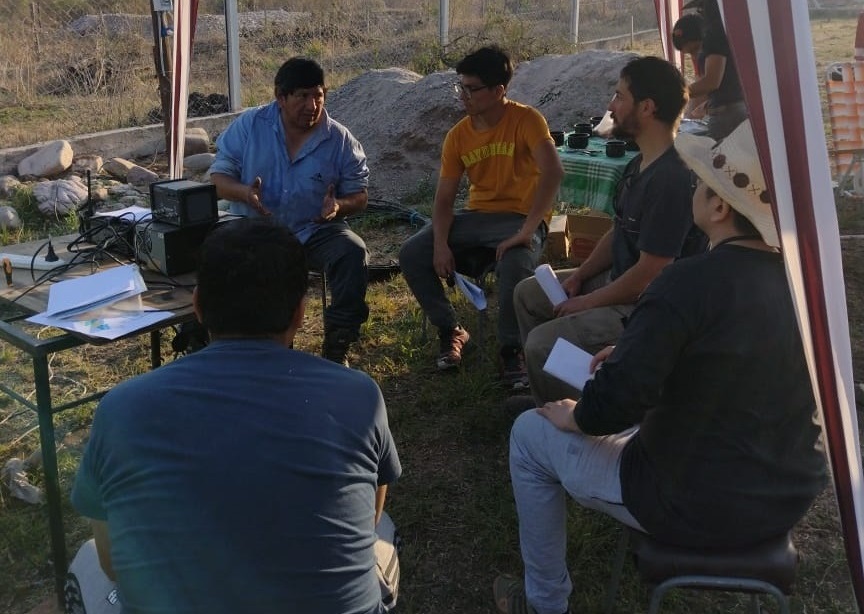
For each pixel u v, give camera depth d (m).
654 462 2.07
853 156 6.61
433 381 4.20
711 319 1.91
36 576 2.90
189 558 1.52
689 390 1.97
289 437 1.58
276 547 1.53
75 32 10.36
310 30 12.52
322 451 1.60
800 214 1.83
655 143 3.18
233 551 1.52
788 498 2.01
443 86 7.66
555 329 3.32
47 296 2.79
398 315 4.98
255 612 1.53
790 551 2.04
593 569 2.94
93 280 2.75
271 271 1.69
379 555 2.09
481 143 4.15
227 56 9.70
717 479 1.99
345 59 12.08
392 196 7.23
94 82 9.48
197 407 1.58
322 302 4.74
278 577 1.53
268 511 1.54
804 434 2.01
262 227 1.77
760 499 1.99
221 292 1.69
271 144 4.10
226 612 1.52
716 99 6.27
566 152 5.04
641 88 3.10
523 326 3.80
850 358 1.91
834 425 1.92
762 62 1.81
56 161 7.57
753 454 1.97
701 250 3.20
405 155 7.48
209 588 1.52
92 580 2.02
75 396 4.07
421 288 4.22
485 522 3.18
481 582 2.92
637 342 1.95
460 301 5.11
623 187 3.38
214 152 8.79
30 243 3.33
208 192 3.03
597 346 3.28
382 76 8.31
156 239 2.98
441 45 12.15
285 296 1.71
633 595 2.81
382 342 4.63
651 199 3.13
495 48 4.02
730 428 1.96
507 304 3.96
